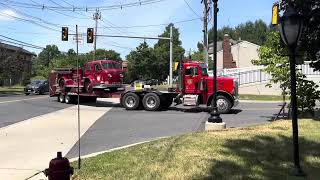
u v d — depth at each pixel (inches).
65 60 3312.0
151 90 1054.4
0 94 1931.6
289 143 464.4
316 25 605.3
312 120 617.9
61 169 296.7
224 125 582.9
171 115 922.7
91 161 419.5
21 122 790.5
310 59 653.9
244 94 1680.6
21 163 450.0
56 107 1135.0
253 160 395.9
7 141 585.9
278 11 589.9
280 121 634.8
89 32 1152.8
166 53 3484.3
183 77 1009.5
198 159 398.3
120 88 1237.1
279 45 723.4
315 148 443.8
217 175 349.4
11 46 3294.8
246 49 2987.2
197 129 694.5
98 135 644.7
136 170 371.9
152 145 478.3
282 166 377.1
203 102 997.2
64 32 1198.9
